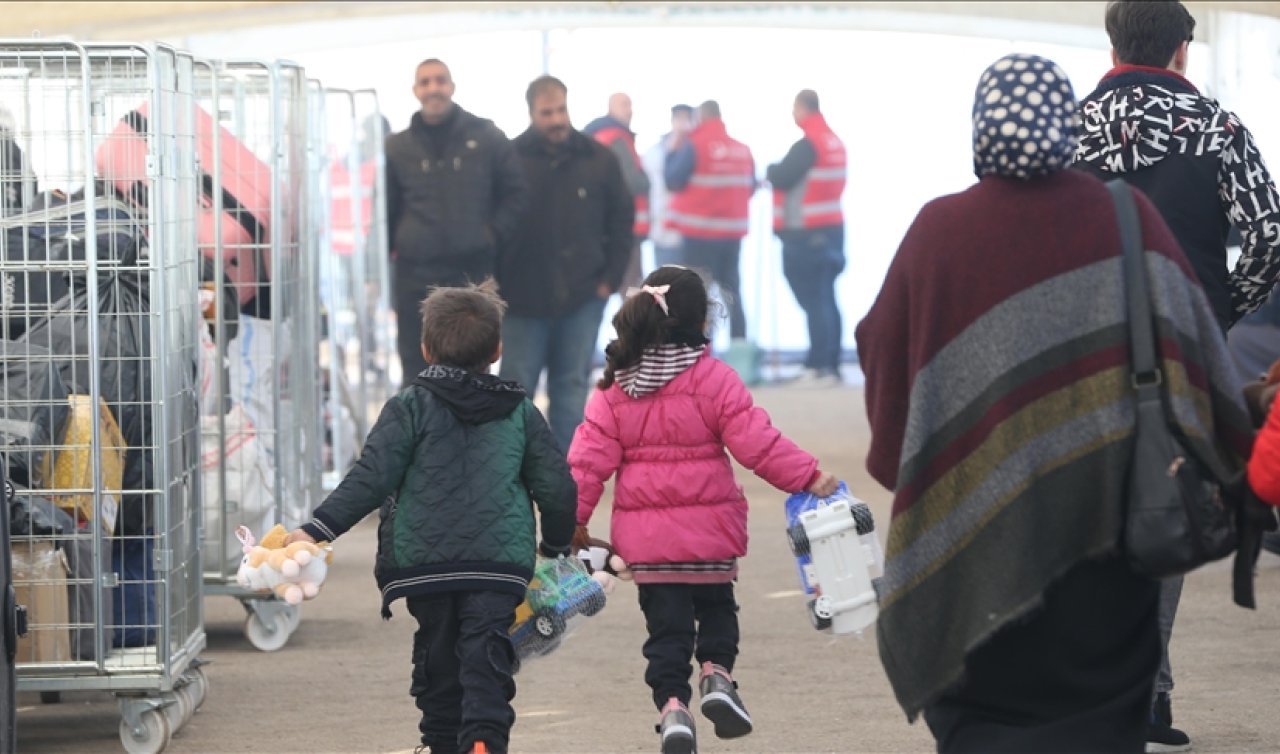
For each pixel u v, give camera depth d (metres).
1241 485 7.62
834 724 12.18
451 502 10.06
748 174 37.06
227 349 15.30
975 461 7.59
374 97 23.06
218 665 14.59
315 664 14.59
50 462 11.66
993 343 7.61
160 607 11.58
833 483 10.62
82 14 19.94
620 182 24.06
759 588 17.55
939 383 7.68
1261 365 19.66
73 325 11.58
